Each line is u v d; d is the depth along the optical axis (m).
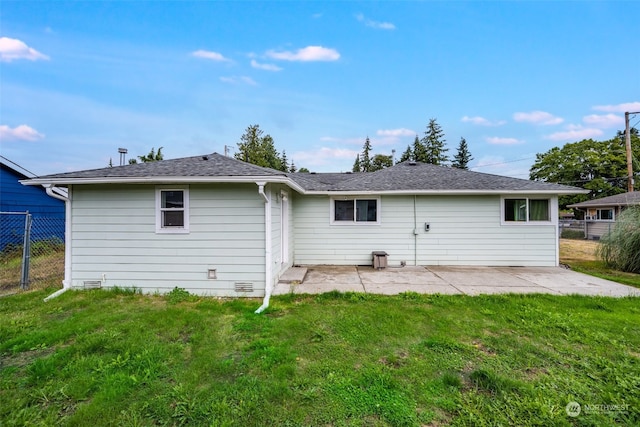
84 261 5.71
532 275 7.16
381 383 2.56
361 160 47.47
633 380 2.59
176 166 6.12
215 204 5.57
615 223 8.46
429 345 3.31
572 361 2.94
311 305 4.85
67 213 5.68
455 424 2.08
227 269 5.55
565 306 4.67
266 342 3.37
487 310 4.47
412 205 8.62
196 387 2.51
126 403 2.29
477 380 2.60
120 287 5.64
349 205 8.77
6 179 10.02
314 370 2.78
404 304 4.85
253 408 2.23
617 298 5.09
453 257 8.55
